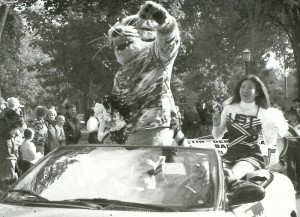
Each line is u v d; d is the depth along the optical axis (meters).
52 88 57.69
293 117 14.54
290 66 45.47
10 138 11.92
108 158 5.71
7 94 50.03
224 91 55.75
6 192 5.45
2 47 37.44
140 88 7.39
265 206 6.02
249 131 7.30
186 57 44.56
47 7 29.02
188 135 26.66
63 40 38.91
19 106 12.72
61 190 5.36
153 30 7.43
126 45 7.35
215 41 40.78
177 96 47.84
